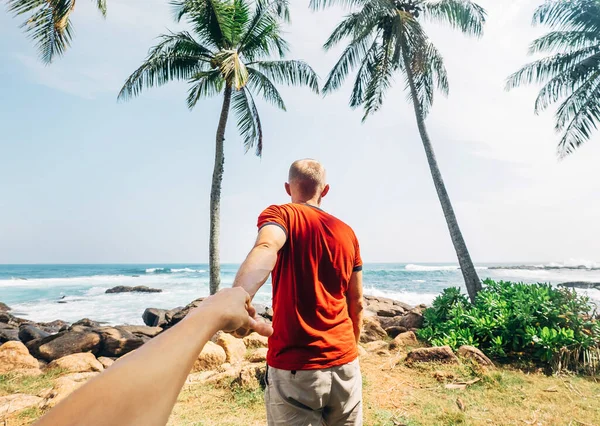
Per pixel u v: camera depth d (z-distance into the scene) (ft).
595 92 44.96
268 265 3.67
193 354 1.24
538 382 17.15
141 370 0.98
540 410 13.99
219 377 16.89
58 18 21.09
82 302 78.13
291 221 5.23
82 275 194.80
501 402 14.67
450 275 159.12
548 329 20.15
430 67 43.14
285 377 4.98
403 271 192.24
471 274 32.65
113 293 97.81
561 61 45.14
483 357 19.38
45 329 45.11
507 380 17.17
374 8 36.55
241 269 3.49
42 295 93.56
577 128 46.16
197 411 13.92
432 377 17.16
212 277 35.68
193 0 34.73
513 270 224.74
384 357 20.65
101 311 64.49
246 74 32.65
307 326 5.04
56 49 22.80
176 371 1.09
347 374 5.22
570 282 100.73
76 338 25.91
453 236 34.19
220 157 38.04
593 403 14.70
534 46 49.26
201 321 1.44
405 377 17.21
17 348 21.67
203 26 36.73
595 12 43.37
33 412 14.06
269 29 39.24
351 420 5.38
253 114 43.24
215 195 37.19
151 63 36.73
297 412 4.89
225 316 1.61
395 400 14.71
